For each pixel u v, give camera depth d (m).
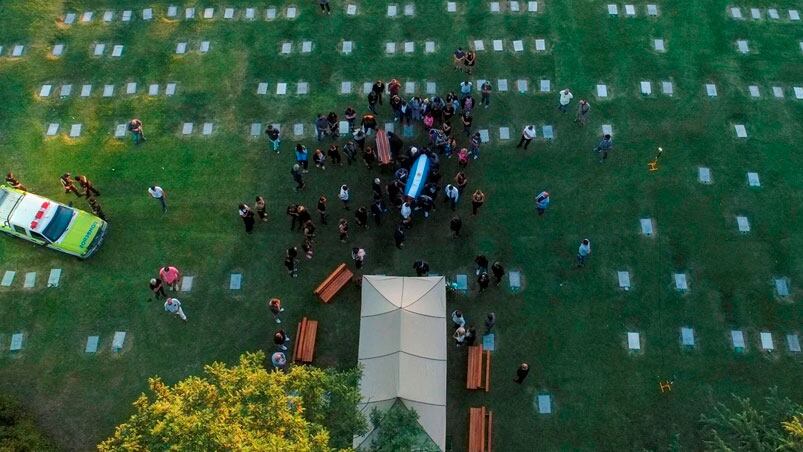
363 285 24.33
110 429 24.03
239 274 26.98
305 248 26.70
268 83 31.75
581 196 28.61
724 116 30.52
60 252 27.22
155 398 24.48
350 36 33.09
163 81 31.81
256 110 31.00
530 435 23.92
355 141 28.78
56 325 25.91
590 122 30.42
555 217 28.12
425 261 27.22
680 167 29.20
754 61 32.03
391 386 21.70
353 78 31.88
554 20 33.41
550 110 30.77
